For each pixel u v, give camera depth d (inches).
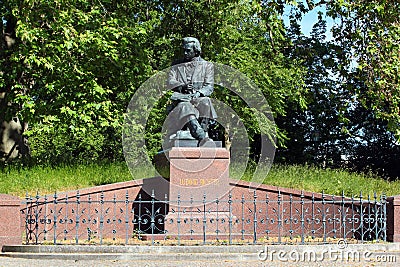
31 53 669.9
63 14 666.2
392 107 752.3
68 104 700.7
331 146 1342.3
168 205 532.1
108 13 740.0
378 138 1307.8
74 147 1112.2
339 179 734.5
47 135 1095.6
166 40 929.5
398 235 482.9
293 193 577.0
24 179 630.5
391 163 1280.8
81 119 689.6
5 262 396.5
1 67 748.0
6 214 452.1
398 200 484.7
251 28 928.3
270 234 571.5
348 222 540.4
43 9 676.1
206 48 875.4
